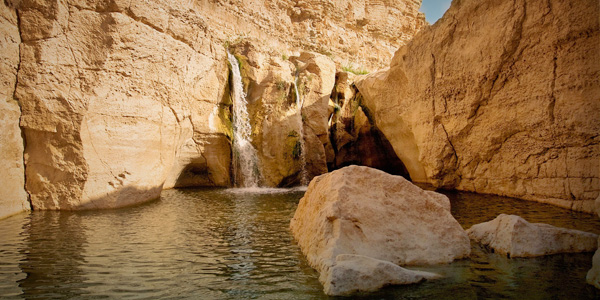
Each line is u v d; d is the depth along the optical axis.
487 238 5.62
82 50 8.95
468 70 11.32
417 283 4.14
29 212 8.45
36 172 8.69
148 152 10.34
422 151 13.66
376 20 25.47
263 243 6.07
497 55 10.24
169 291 4.06
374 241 4.82
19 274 4.56
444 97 12.45
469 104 11.35
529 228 5.22
